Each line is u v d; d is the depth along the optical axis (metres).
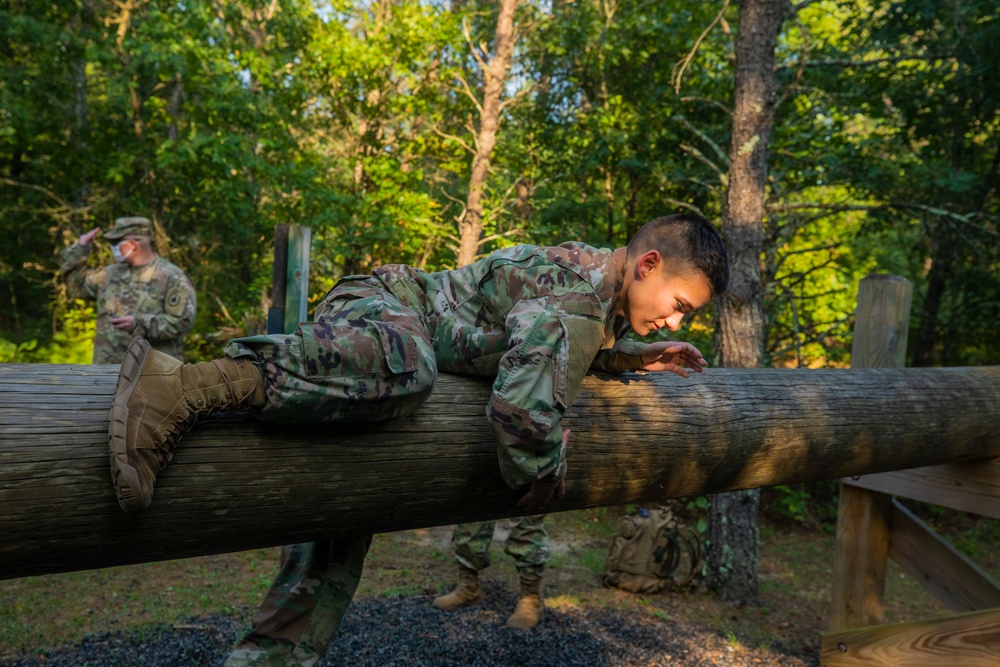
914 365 8.98
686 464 2.12
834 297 8.60
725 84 8.34
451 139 9.92
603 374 2.08
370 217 9.57
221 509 1.41
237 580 4.53
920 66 8.18
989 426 3.08
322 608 1.98
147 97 11.62
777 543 6.69
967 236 8.20
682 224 1.69
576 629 4.17
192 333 10.41
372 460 1.57
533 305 1.54
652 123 8.63
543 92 10.09
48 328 11.40
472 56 10.80
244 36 11.74
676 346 2.01
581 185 10.02
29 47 10.30
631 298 1.71
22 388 1.30
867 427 2.61
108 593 4.22
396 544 5.51
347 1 9.91
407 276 1.76
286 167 10.00
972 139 8.67
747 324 5.06
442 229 9.99
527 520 4.09
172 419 1.29
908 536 3.77
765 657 4.07
